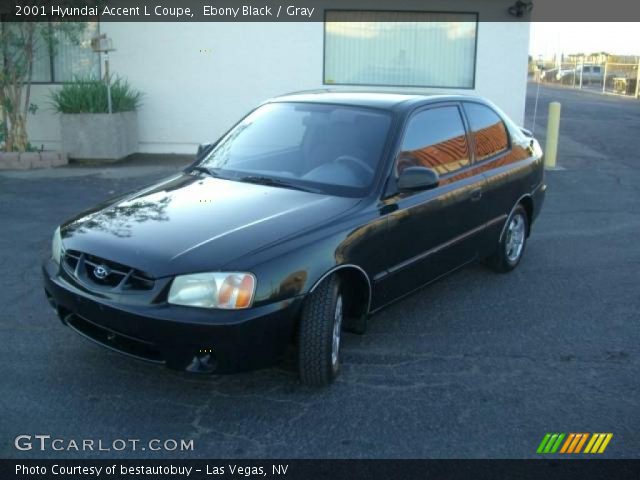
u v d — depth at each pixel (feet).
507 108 45.29
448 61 45.19
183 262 12.66
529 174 21.72
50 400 13.60
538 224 28.84
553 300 19.77
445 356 15.96
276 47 44.98
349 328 15.47
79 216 15.46
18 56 41.81
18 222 27.40
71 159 41.98
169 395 13.89
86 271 13.58
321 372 13.83
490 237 20.02
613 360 15.90
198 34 44.75
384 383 14.56
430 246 16.98
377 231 14.96
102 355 15.57
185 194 15.65
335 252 13.79
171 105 45.75
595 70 153.38
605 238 26.68
